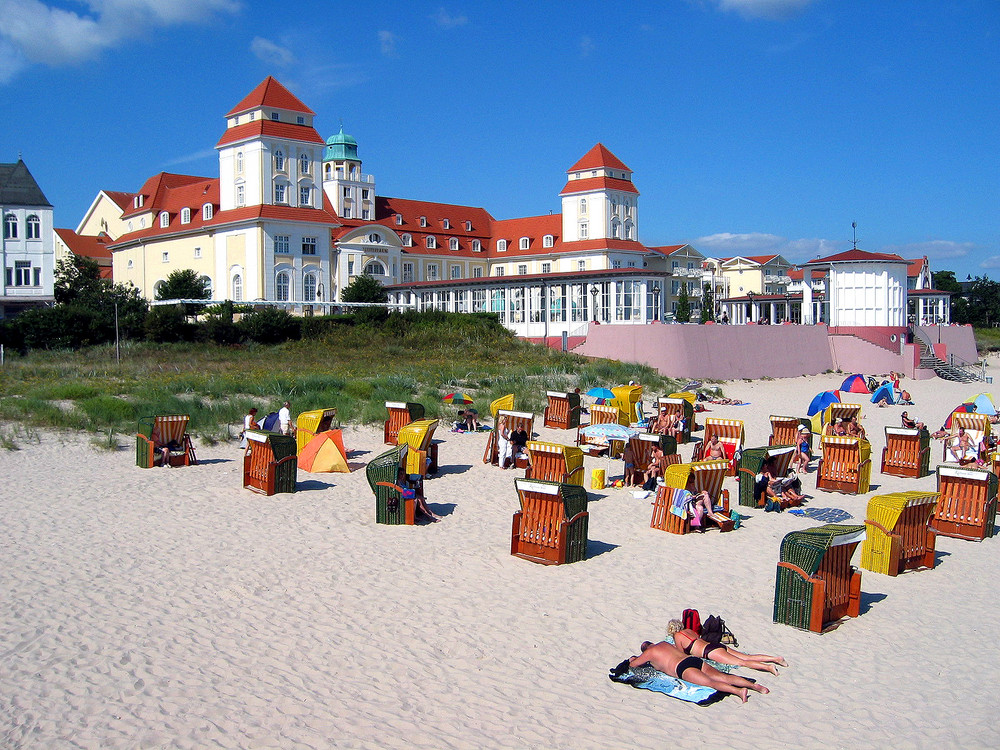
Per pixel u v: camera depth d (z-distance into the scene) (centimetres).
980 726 928
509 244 9512
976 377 5962
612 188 8931
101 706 892
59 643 1049
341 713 902
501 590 1317
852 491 2123
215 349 5156
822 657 1106
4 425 2523
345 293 7362
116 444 2366
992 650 1147
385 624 1160
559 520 1458
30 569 1327
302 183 7400
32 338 4962
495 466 2352
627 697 970
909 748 878
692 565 1477
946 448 2555
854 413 3072
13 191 6328
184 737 837
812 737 893
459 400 2995
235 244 7238
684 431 2972
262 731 855
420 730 873
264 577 1336
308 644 1082
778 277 11406
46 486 1905
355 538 1579
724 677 998
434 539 1593
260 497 1880
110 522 1627
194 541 1520
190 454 2220
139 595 1233
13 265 6322
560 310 6234
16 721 852
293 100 7369
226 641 1080
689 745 866
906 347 6075
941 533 1742
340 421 2881
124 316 5375
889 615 1273
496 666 1040
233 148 7325
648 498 2003
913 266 9550
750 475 1939
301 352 5197
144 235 8044
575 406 3127
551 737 870
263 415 2898
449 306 7025
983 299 12325
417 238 8931
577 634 1152
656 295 5878
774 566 1483
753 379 5603
